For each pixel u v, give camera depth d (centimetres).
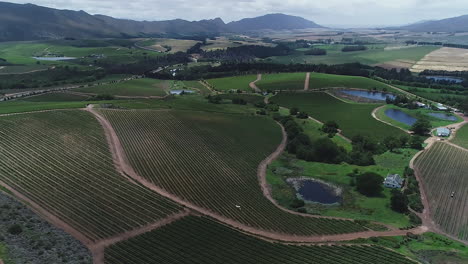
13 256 7856
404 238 10275
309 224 10931
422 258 9294
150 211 10506
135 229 9619
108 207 10438
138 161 13588
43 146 13775
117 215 10112
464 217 11606
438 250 9662
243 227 10444
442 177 14362
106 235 9225
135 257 8469
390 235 10431
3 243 8244
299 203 12131
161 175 12812
